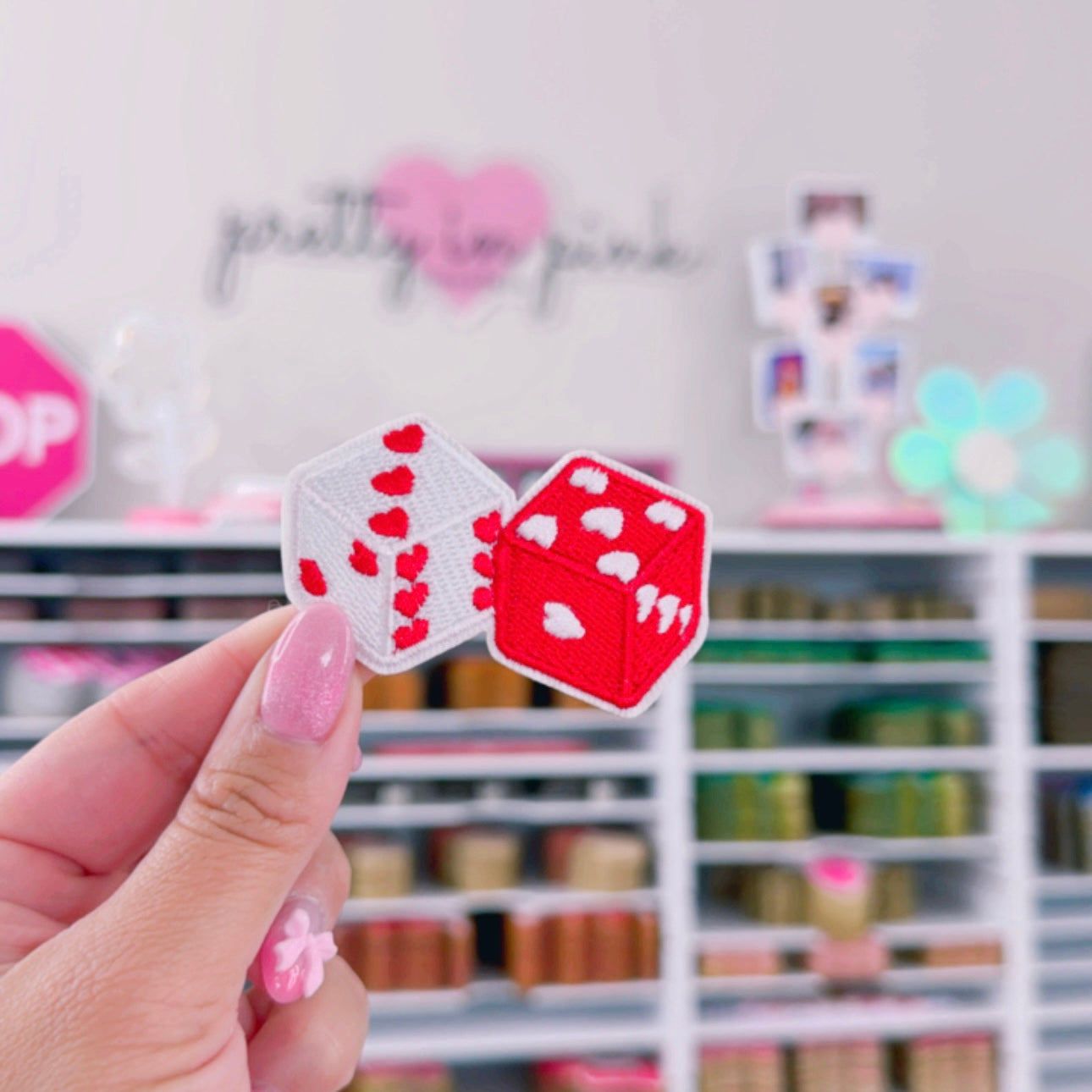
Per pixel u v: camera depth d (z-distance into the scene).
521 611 0.59
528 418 2.60
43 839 0.67
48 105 2.49
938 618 2.37
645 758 2.26
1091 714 2.36
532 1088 2.38
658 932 2.24
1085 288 2.81
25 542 2.05
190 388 2.42
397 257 2.59
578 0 2.68
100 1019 0.50
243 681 0.67
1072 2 2.84
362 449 0.57
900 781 2.33
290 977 0.66
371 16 2.61
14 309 2.46
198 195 2.53
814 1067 2.28
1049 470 2.76
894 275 2.62
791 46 2.74
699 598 0.61
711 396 2.65
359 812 2.19
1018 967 2.31
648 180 2.67
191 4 2.55
